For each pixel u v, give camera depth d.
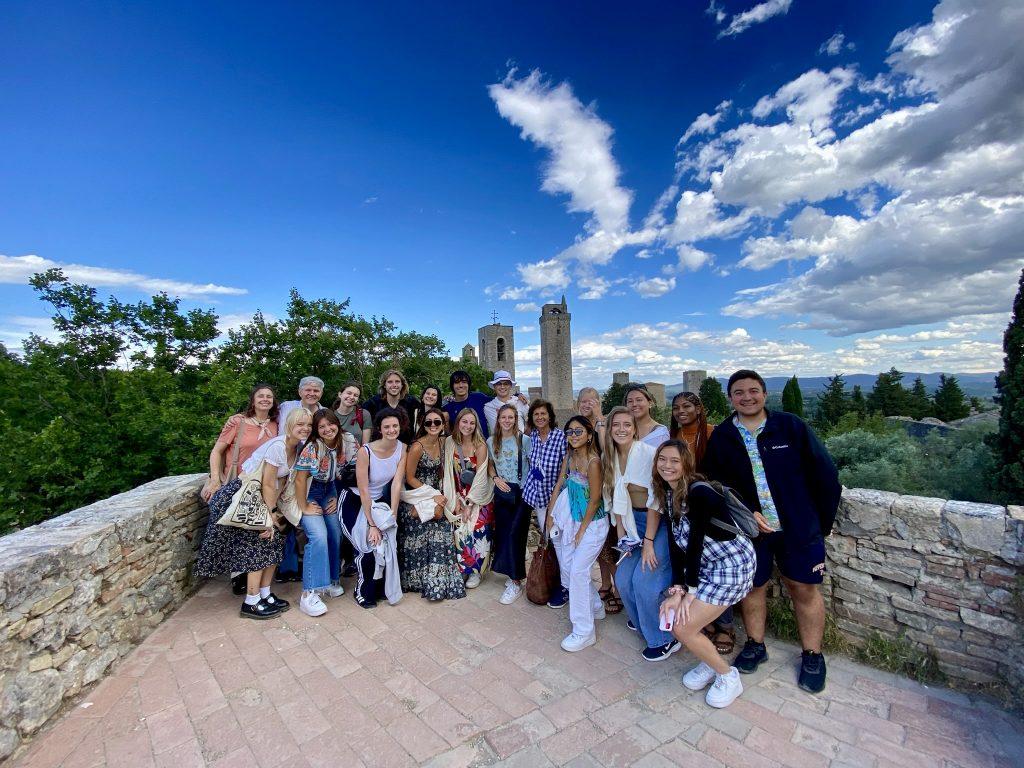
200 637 3.57
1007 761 2.25
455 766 2.32
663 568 3.21
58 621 2.69
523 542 4.34
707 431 3.82
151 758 2.36
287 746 2.45
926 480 7.83
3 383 11.10
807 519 2.88
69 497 9.45
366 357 15.20
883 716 2.59
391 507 4.20
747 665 3.03
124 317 12.35
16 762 2.32
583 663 3.21
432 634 3.62
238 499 3.65
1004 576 2.64
